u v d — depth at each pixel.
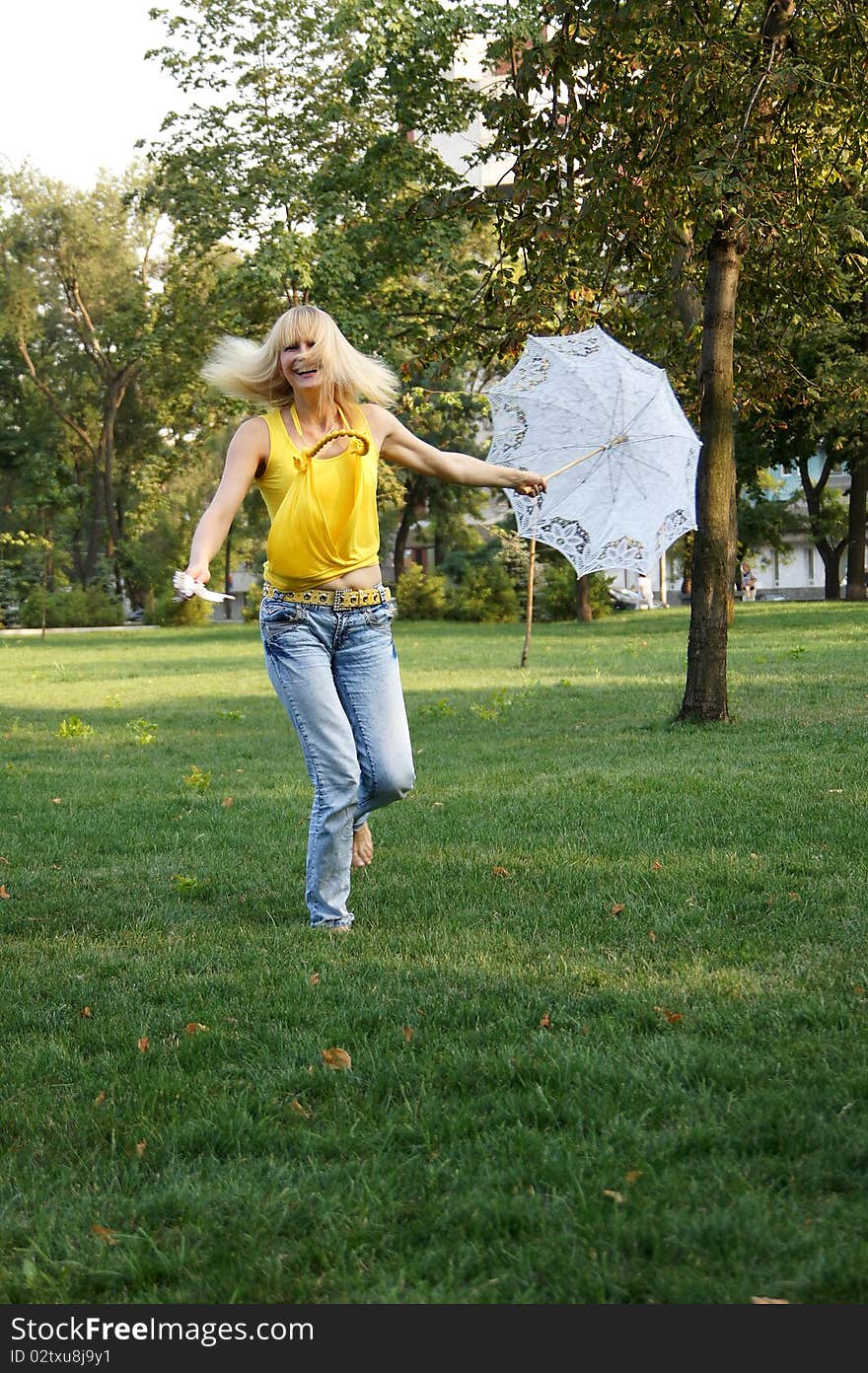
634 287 13.12
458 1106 3.33
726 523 11.38
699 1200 2.78
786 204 11.20
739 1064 3.49
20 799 8.74
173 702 16.19
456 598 41.31
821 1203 2.75
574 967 4.45
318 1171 2.99
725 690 11.48
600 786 8.24
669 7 10.64
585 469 5.50
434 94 25.36
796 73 10.09
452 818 7.36
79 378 58.25
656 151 10.81
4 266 53.31
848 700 12.48
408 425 34.91
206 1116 3.35
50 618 49.47
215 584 69.38
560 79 11.28
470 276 25.84
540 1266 2.57
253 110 28.58
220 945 5.00
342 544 4.86
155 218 53.38
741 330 13.32
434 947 4.79
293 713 4.98
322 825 5.04
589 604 37.75
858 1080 3.33
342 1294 2.52
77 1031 4.05
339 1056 3.66
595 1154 3.01
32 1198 2.93
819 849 6.11
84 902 5.80
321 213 26.12
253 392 4.88
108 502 56.72
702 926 4.92
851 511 38.50
